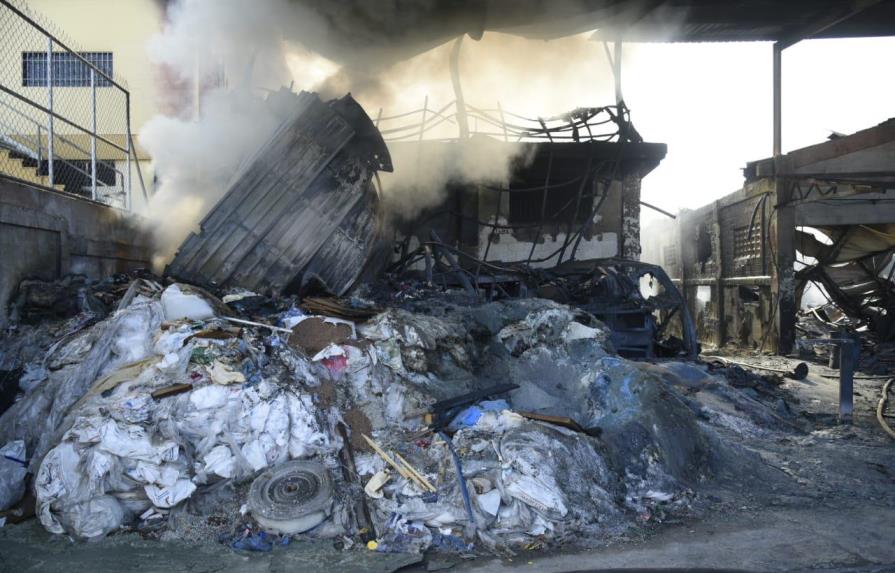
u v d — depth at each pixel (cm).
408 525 512
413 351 720
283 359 644
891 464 733
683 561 473
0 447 582
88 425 531
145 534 504
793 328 1897
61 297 762
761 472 687
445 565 465
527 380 794
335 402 641
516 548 497
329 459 572
